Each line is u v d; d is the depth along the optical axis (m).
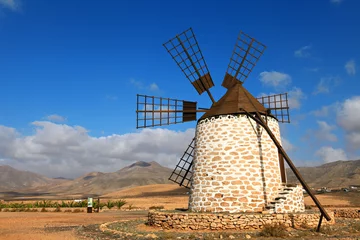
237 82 25.06
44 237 15.45
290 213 17.44
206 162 20.42
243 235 14.74
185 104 24.31
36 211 40.00
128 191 105.25
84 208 45.66
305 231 15.69
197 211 19.94
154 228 17.92
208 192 19.73
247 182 19.27
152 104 24.39
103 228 18.48
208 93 24.70
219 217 16.64
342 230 16.48
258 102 22.92
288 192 19.36
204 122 21.47
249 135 20.23
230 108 21.14
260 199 19.06
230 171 19.55
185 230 16.83
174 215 17.50
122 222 21.67
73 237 15.44
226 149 20.00
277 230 14.87
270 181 19.78
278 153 21.31
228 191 19.23
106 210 43.06
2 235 16.23
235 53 25.41
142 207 47.12
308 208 25.14
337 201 48.00
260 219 16.52
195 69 25.06
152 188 105.81
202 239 14.09
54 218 27.50
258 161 19.83
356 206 35.50
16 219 25.91
